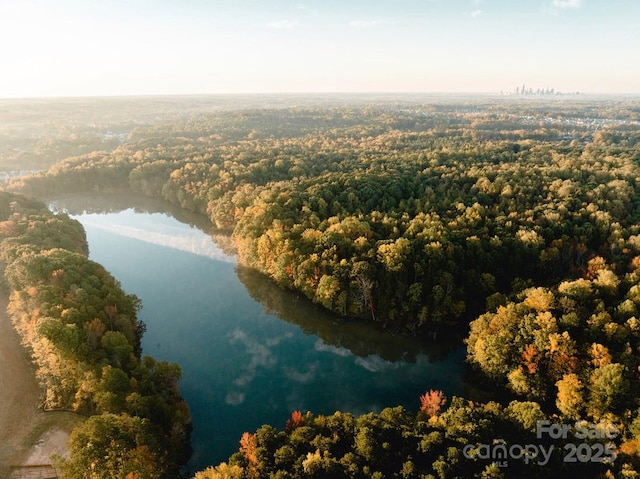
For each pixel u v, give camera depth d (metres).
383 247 101.00
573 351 71.06
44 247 113.19
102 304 89.94
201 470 66.94
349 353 95.62
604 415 63.53
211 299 118.25
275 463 57.19
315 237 112.56
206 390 84.31
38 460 62.81
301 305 110.81
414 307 98.75
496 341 77.75
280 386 85.50
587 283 84.44
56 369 72.69
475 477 51.69
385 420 63.12
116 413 66.88
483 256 104.69
